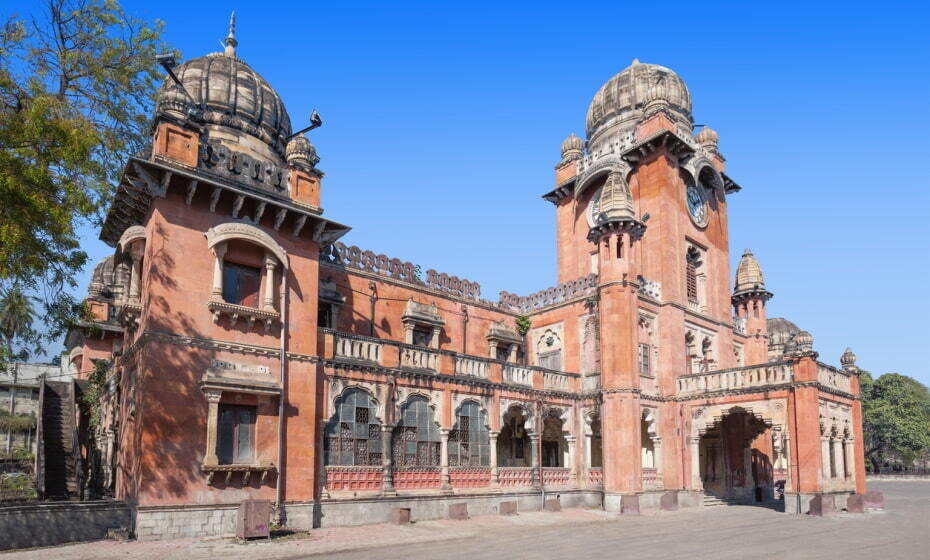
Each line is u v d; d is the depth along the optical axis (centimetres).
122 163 1948
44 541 1520
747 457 3186
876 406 6562
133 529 1612
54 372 4228
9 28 1730
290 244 2027
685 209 3178
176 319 1745
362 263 2667
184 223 1809
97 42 1898
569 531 1961
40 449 2419
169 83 1870
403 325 2745
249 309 1859
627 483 2572
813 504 2422
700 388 2811
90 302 2831
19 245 1577
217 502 1733
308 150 2155
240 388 1794
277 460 1858
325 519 1955
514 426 3000
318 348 2064
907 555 1547
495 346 3075
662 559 1470
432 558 1454
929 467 7500
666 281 2966
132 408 1800
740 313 3566
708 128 3572
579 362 2947
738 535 1881
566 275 3484
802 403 2497
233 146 2189
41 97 1578
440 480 2308
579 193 3419
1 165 1520
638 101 3444
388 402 2197
